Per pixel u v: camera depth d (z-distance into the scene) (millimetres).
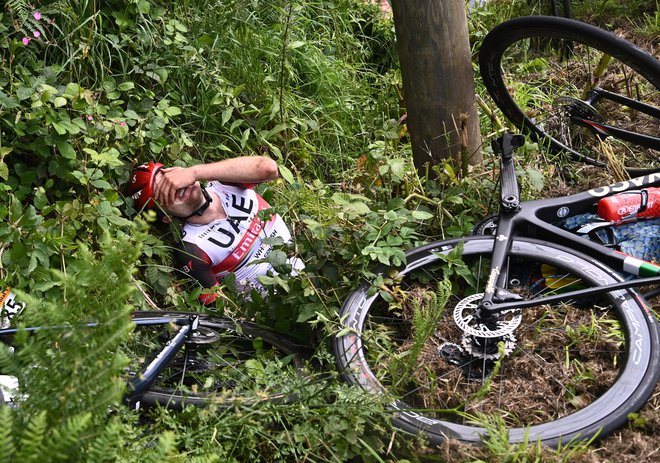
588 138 4398
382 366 2957
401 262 3234
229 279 3566
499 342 2830
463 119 3877
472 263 3336
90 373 1926
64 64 3850
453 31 3797
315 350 3211
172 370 3074
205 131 4270
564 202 3379
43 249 3322
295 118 4391
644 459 2553
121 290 2029
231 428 2619
